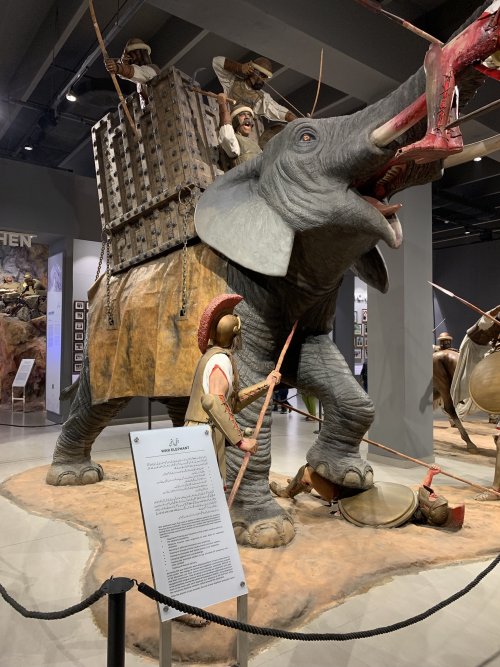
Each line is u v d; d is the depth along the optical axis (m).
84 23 7.06
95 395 4.49
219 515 1.96
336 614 2.53
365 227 3.06
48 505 4.23
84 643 2.31
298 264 3.46
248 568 2.90
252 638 2.28
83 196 9.18
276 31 4.99
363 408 3.86
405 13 5.88
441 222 11.92
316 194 3.13
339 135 3.10
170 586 1.78
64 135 10.31
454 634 2.38
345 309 13.22
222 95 4.15
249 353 3.56
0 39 7.73
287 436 8.13
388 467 6.01
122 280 4.50
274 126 4.78
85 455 5.01
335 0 5.25
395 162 3.09
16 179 8.47
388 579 2.91
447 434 8.59
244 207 3.44
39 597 2.74
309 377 4.01
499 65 2.47
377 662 2.17
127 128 4.49
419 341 6.26
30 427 8.91
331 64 5.45
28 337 12.30
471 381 4.68
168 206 4.07
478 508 4.16
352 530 3.59
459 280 14.19
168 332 3.75
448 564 3.12
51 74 8.27
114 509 4.09
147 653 2.20
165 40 7.00
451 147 2.51
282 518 3.34
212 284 3.63
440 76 2.49
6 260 12.77
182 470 1.93
